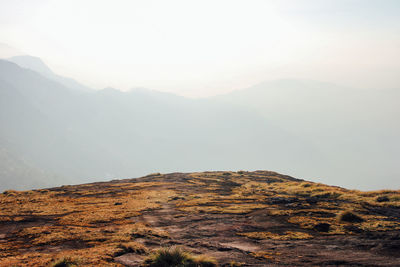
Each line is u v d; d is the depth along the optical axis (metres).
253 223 19.59
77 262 11.35
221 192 41.31
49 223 22.31
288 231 16.66
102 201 34.56
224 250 13.37
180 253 11.59
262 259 11.59
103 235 16.97
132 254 12.87
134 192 42.78
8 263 11.74
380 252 11.39
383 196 25.47
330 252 12.04
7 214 26.50
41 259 12.31
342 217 18.09
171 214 25.27
